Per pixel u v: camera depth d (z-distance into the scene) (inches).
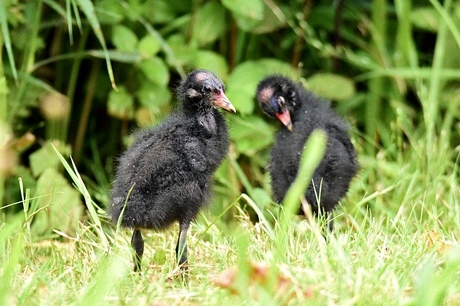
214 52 590.9
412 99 642.2
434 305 281.1
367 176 546.6
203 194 370.3
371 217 437.4
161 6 568.1
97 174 585.0
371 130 589.6
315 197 421.1
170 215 362.0
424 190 490.0
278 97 449.7
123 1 558.3
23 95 536.4
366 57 595.8
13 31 523.8
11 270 312.3
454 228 414.0
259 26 557.9
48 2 505.0
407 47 569.9
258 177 573.3
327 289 304.3
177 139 370.0
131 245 376.2
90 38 582.9
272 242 373.4
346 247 361.7
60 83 588.7
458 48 605.6
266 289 296.2
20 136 582.9
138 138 387.9
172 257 378.3
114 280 309.9
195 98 380.8
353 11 602.2
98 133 617.9
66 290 319.6
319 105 464.1
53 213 486.0
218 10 561.6
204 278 342.6
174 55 547.5
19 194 541.3
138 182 358.3
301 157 416.2
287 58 614.5
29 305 299.1
